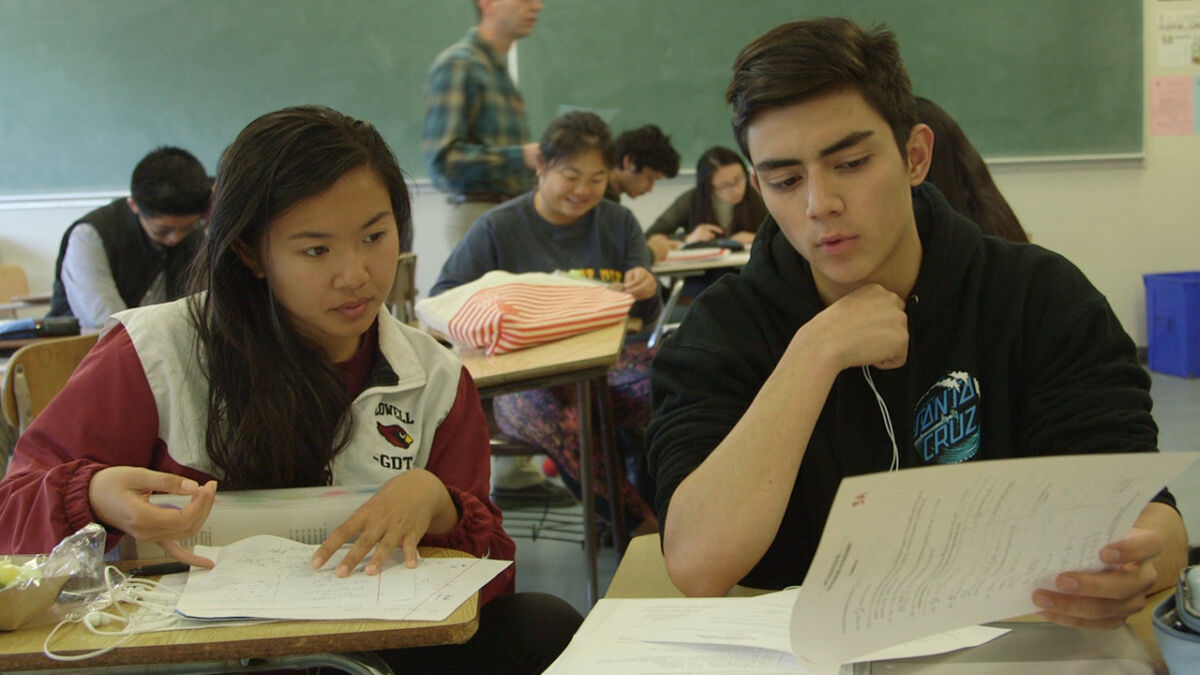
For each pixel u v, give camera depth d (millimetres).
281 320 1100
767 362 1089
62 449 1057
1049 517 625
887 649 719
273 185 1000
